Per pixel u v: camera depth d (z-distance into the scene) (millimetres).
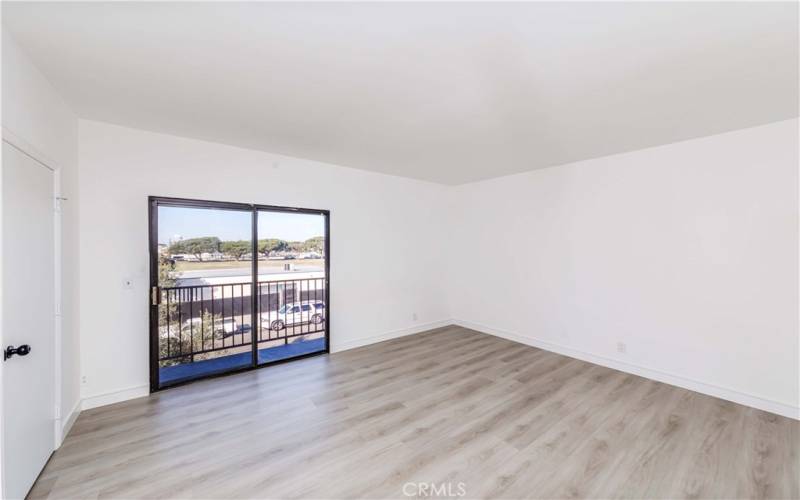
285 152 3584
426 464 1995
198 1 1325
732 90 2107
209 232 3279
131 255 2834
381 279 4684
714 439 2250
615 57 1752
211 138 3109
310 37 1586
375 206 4602
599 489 1792
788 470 1938
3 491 1497
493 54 1727
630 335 3438
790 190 2551
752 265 2717
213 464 1982
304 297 3992
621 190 3510
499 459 2043
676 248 3123
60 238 2150
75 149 2506
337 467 1965
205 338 3314
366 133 2953
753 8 1377
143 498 1707
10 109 1556
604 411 2641
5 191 1524
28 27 1497
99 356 2688
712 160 2914
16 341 1613
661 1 1331
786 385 2568
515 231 4598
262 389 3053
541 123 2689
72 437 2238
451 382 3221
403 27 1505
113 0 1314
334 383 3197
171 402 2775
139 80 2012
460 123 2695
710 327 2928
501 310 4801
